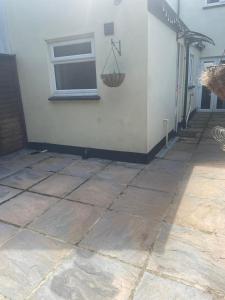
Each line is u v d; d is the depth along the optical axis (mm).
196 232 2711
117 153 4977
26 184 4098
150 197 3506
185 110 7648
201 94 10477
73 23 4648
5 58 5309
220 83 2363
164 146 5859
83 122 5156
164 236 2672
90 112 5012
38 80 5395
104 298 1976
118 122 4793
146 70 4289
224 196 3447
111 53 4469
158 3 4398
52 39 4953
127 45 4305
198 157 5082
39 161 5168
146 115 4508
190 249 2461
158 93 5086
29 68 5418
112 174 4348
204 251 2428
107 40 4441
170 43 5688
